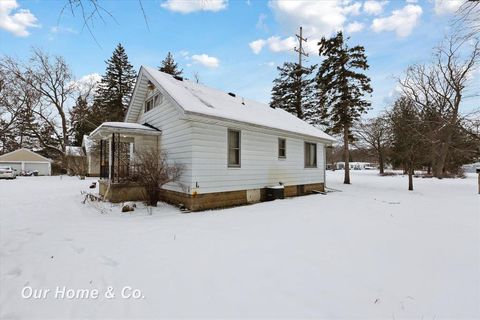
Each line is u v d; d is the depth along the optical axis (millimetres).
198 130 7613
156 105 9883
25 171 27734
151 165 7840
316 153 13352
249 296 2611
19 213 6914
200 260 3564
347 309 2393
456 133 10883
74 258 3662
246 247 4129
